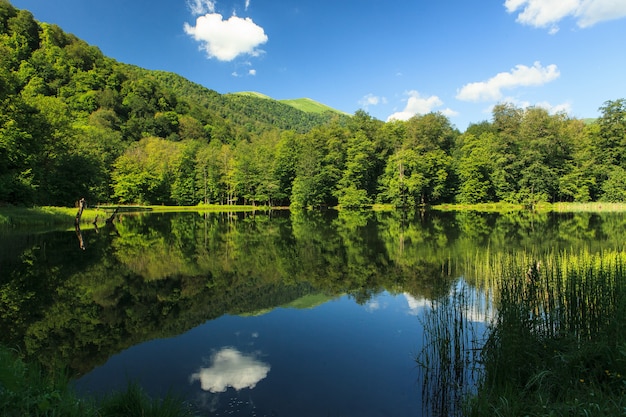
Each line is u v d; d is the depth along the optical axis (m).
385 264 17.27
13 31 105.44
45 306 11.20
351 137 73.19
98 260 17.95
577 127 67.94
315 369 7.04
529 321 6.61
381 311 10.61
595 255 16.67
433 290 12.65
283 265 17.28
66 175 42.62
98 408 4.61
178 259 18.58
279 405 5.77
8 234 25.20
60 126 43.19
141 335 8.91
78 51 118.19
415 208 64.56
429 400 5.93
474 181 63.22
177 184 74.25
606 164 57.53
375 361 7.38
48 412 4.08
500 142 64.19
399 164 63.06
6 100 34.56
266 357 7.62
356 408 5.70
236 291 12.95
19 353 7.79
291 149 76.69
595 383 5.30
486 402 4.93
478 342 7.81
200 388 6.30
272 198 75.44
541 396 4.95
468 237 26.14
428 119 70.06
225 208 72.00
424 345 8.15
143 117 113.19
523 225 34.03
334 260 18.38
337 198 69.56
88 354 7.78
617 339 5.70
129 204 70.25
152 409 4.75
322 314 10.42
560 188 58.44
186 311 10.79
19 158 35.50
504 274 10.02
